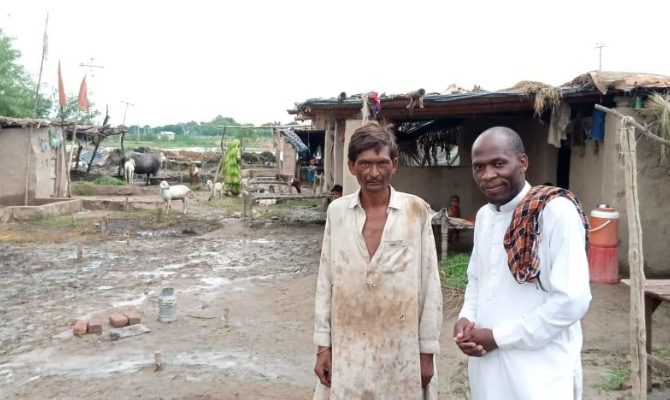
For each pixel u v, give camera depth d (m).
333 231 2.84
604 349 5.49
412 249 2.76
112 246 11.88
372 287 2.74
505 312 2.38
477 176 2.44
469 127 12.81
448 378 4.93
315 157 26.59
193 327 6.49
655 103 7.85
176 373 5.13
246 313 7.04
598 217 7.79
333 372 2.81
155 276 9.18
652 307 4.45
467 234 11.97
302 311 7.11
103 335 6.20
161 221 15.47
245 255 11.02
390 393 2.77
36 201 18.03
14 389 4.85
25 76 29.20
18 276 9.19
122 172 27.50
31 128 17.95
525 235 2.30
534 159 11.72
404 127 12.95
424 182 13.10
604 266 7.75
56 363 5.44
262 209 18.45
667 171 8.19
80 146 27.36
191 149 46.00
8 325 6.68
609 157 8.29
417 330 2.81
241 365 5.33
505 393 2.37
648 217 8.22
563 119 8.74
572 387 2.32
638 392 3.85
